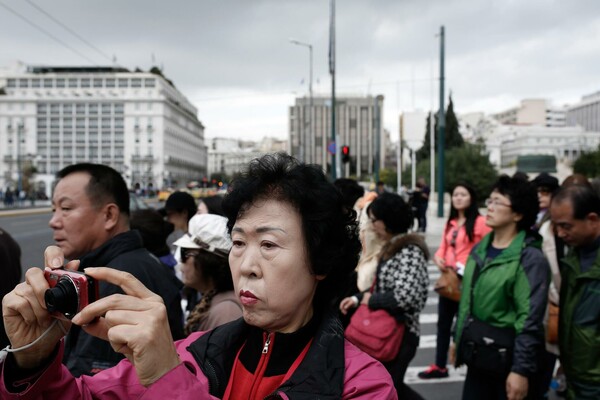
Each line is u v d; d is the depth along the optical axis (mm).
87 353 2021
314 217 1251
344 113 121375
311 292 1312
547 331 3551
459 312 3080
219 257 2596
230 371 1337
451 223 4922
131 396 1295
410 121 29969
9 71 110500
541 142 101312
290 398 1165
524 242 2936
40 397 1192
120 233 2445
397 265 3082
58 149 102938
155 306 1032
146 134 102688
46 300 1057
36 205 50406
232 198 1296
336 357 1254
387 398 1208
